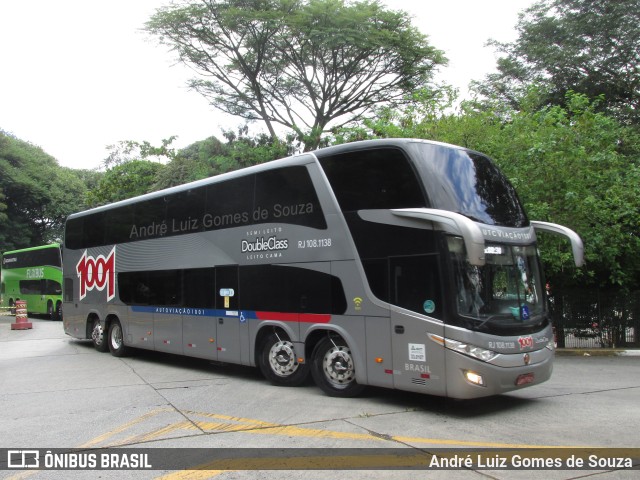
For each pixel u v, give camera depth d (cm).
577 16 2359
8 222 4475
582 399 838
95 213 1535
